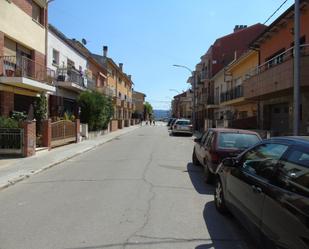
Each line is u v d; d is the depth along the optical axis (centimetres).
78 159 1716
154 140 3139
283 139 528
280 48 2322
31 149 1719
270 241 453
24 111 2278
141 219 699
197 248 552
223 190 723
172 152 2053
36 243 564
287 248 405
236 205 622
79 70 3316
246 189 566
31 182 1115
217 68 5372
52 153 1862
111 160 1666
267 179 503
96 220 689
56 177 1202
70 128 2509
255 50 2859
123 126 6166
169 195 916
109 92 4766
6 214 737
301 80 1650
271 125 2577
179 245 562
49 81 2534
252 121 2958
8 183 1062
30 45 2350
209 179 1076
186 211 765
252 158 603
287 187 443
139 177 1183
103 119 3569
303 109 1912
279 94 2141
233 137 1079
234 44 5366
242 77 3512
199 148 1325
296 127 1251
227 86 4231
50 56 2742
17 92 2148
